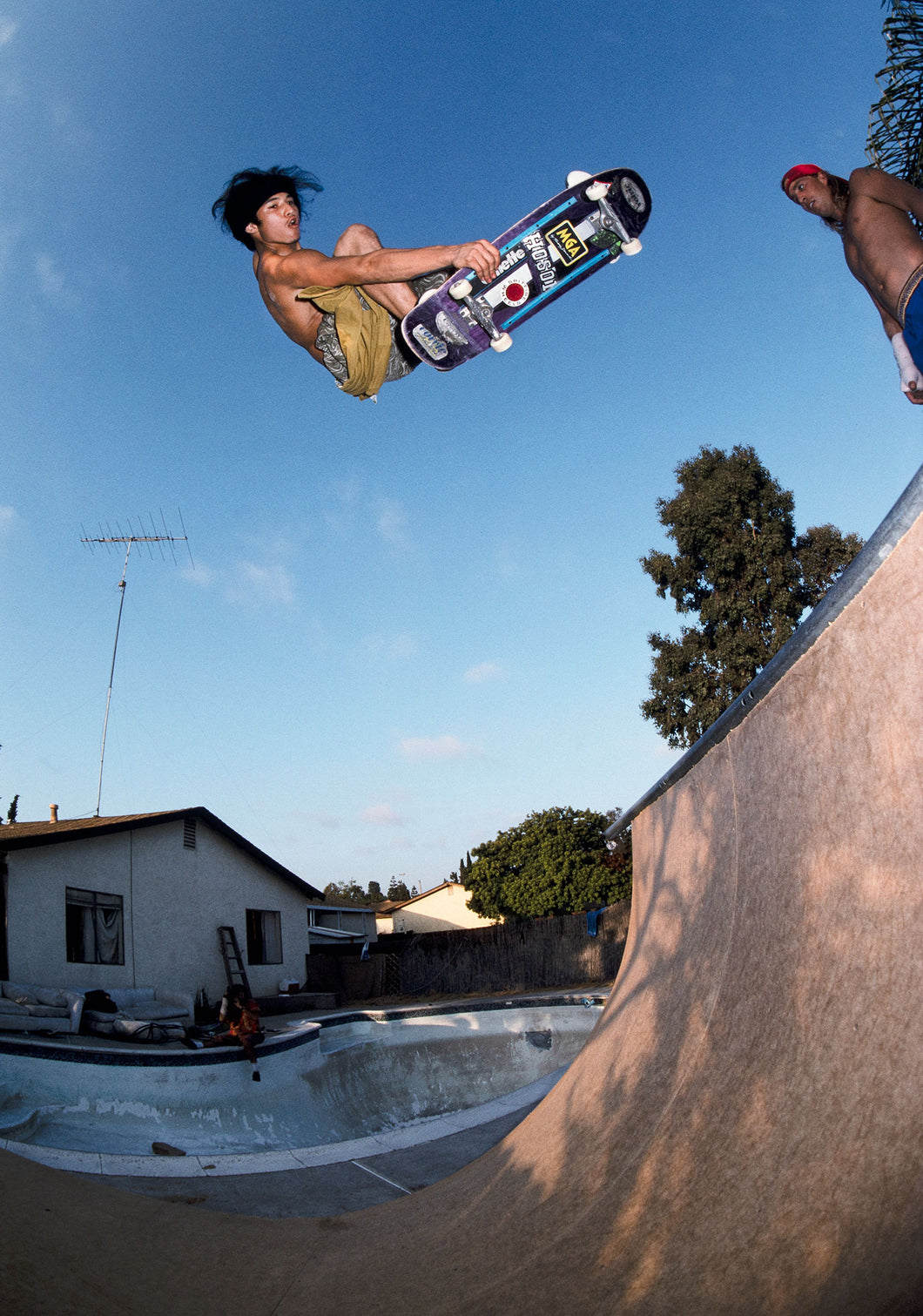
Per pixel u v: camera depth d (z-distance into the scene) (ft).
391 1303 10.39
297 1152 23.71
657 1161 9.66
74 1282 9.88
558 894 76.18
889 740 8.20
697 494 67.87
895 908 7.86
